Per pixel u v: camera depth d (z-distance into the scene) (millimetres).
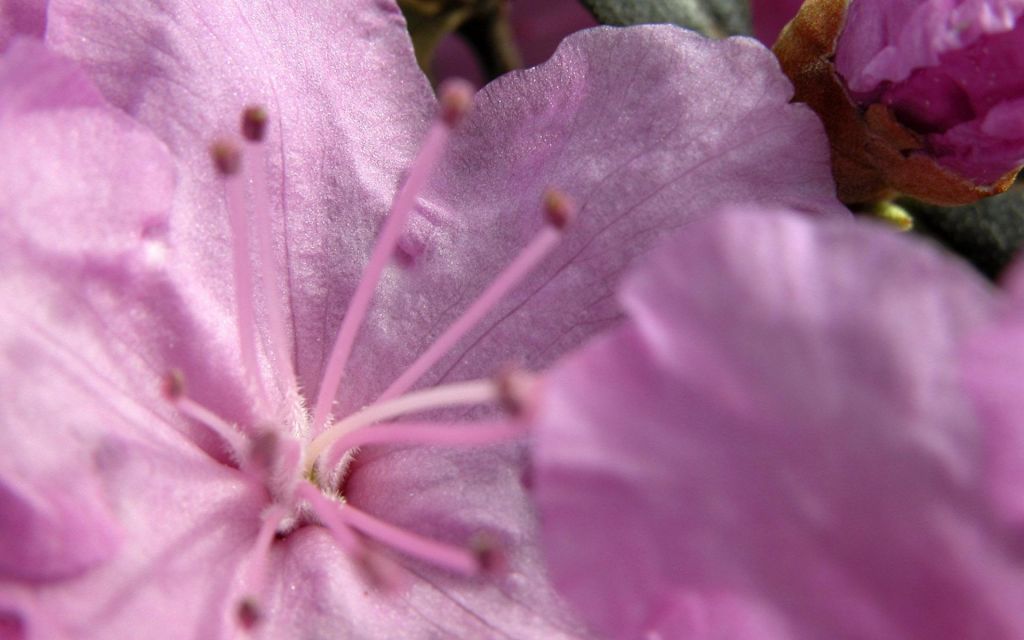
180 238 96
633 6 119
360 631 93
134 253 93
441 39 130
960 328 74
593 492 77
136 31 97
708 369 76
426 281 101
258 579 93
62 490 85
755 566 77
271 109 100
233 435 96
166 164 93
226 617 91
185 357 96
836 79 104
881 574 76
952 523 75
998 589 76
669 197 97
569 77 101
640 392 76
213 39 99
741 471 76
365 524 93
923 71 99
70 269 90
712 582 78
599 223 98
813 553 77
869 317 75
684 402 76
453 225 101
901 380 74
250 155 99
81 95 90
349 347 98
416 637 92
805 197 97
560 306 98
